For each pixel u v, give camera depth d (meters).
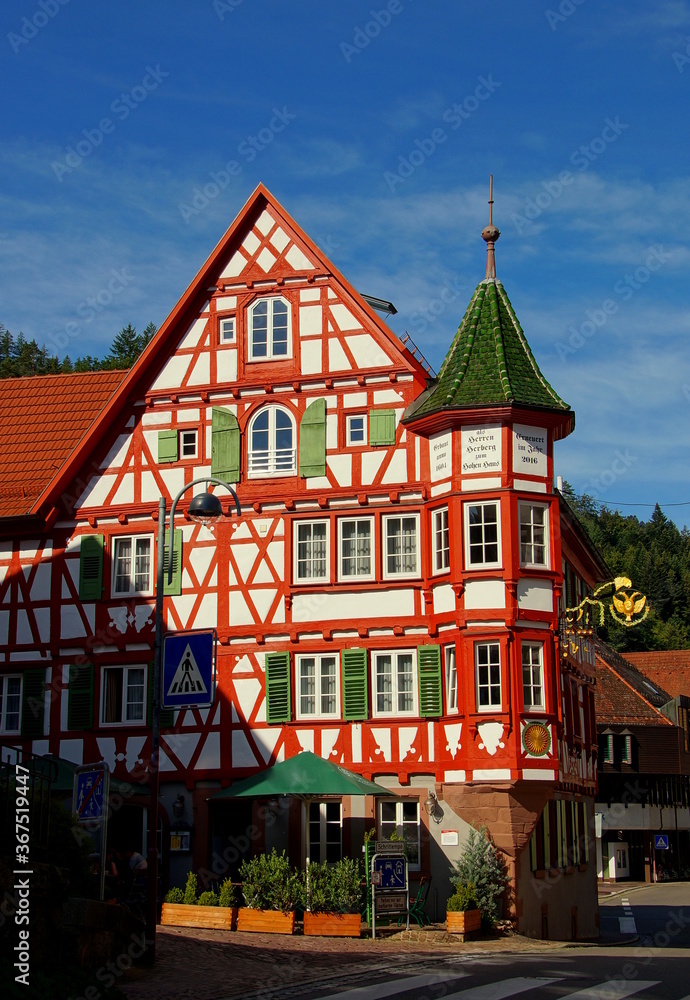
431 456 29.42
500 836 27.28
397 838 26.44
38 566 31.91
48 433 34.91
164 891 29.36
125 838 30.47
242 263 31.81
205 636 21.22
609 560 95.88
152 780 20.41
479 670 27.77
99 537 31.58
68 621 31.44
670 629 91.88
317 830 29.08
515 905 27.00
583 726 35.25
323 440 30.50
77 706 30.91
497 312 29.92
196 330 31.92
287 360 31.09
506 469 28.14
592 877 35.25
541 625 27.97
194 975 18.31
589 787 35.28
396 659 29.23
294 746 29.42
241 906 26.17
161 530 21.95
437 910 27.73
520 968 19.47
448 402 28.42
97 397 36.03
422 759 28.53
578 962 20.75
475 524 28.20
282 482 30.62
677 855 68.00
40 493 32.38
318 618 29.83
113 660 30.97
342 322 30.91
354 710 29.06
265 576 30.38
